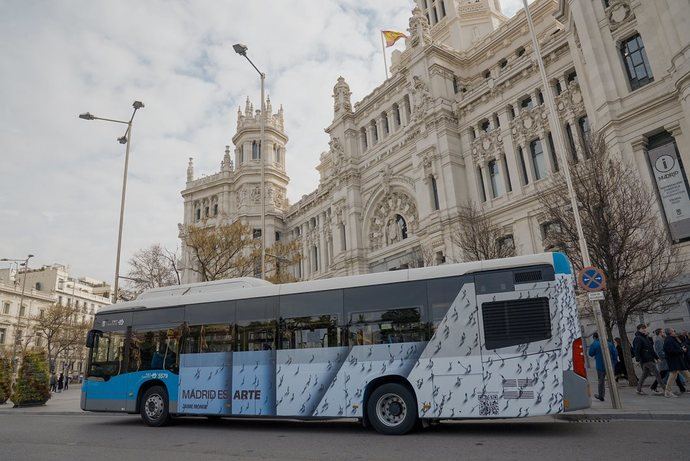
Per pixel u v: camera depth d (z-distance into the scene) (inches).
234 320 570.6
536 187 1373.0
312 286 538.3
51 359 2783.0
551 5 1630.2
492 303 456.1
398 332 482.6
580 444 377.1
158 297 653.9
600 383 631.8
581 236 649.0
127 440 480.4
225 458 368.2
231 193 2866.6
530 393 425.1
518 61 1466.5
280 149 2903.5
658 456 321.4
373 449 390.9
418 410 454.3
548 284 444.5
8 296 3203.7
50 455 396.2
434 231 1572.3
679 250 885.8
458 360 452.8
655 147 1004.6
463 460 335.0
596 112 1103.0
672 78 948.6
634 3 1040.8
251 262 1386.6
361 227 2026.3
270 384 526.9
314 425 575.8
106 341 655.8
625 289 760.3
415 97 1758.1
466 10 2154.3
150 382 615.8
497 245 1223.5
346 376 492.1
